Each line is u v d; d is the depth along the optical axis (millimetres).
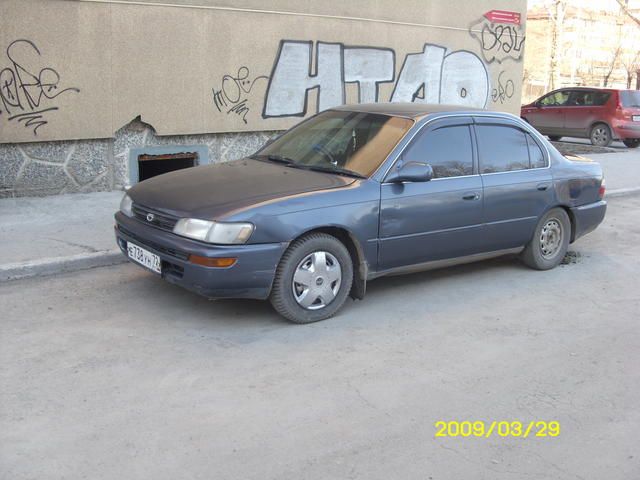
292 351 4781
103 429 3688
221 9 9664
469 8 12828
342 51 11141
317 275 5207
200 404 4000
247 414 3912
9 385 4129
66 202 8562
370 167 5570
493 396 4262
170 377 4316
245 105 10211
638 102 18172
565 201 6844
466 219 6012
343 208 5223
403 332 5223
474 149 6156
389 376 4473
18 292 5742
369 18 11359
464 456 3586
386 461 3506
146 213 5277
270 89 10430
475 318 5594
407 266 5805
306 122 6641
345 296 5406
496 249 6445
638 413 4113
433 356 4816
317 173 5633
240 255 4809
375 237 5453
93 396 4039
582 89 18859
